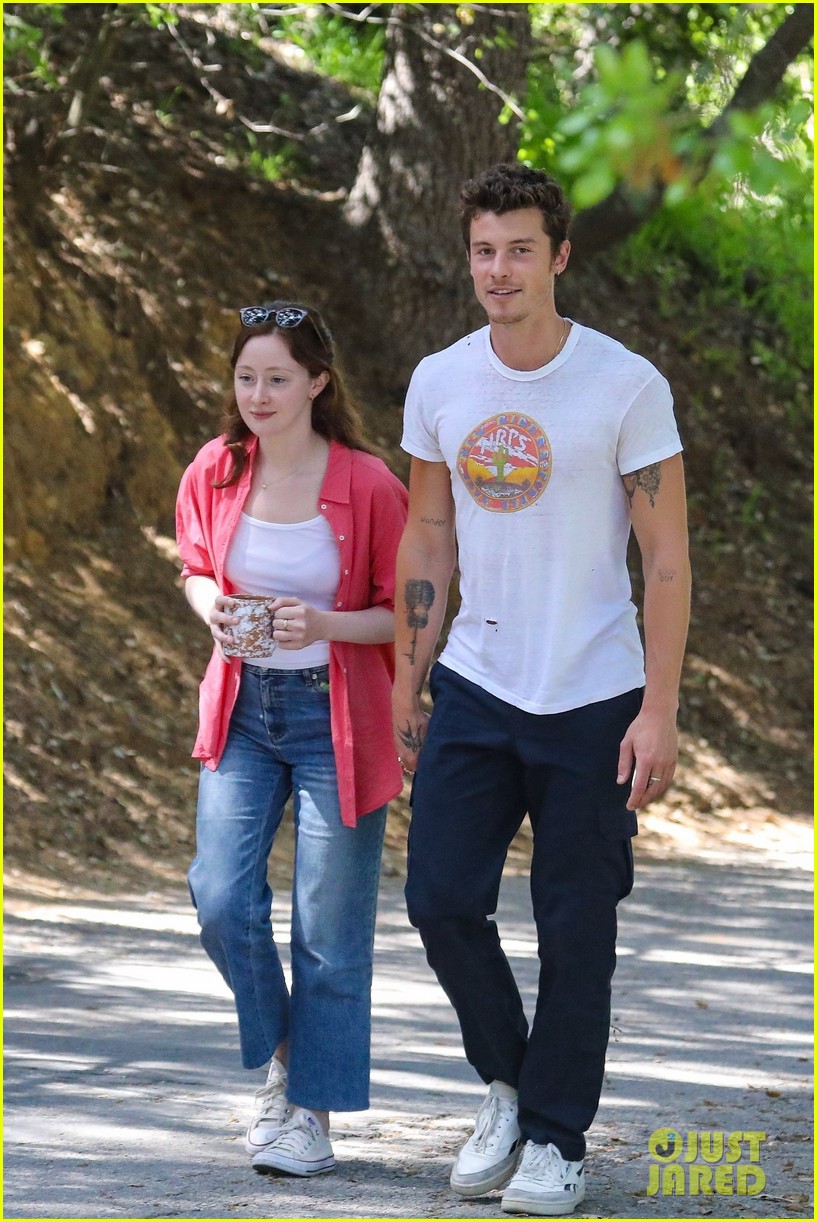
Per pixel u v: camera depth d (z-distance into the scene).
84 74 39.59
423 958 23.05
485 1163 11.85
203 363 41.38
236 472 12.91
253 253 44.78
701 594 48.59
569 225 11.60
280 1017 12.73
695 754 41.38
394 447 43.72
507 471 11.57
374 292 45.38
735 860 34.41
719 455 54.00
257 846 12.71
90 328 39.28
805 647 48.00
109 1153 12.90
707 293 59.19
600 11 44.66
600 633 11.70
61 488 36.59
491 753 11.90
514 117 44.16
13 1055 16.53
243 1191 11.84
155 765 31.70
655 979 22.33
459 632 12.15
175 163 45.66
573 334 11.68
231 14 47.03
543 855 11.80
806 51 39.50
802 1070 17.25
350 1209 11.40
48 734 31.05
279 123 50.41
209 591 13.14
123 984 20.48
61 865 27.42
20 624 33.25
